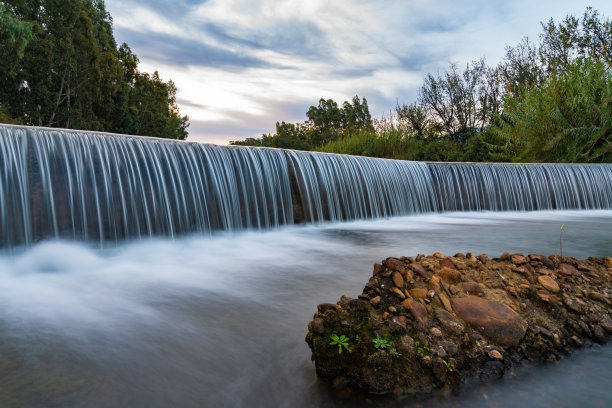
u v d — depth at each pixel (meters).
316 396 1.88
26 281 4.00
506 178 12.16
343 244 6.39
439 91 23.44
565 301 2.63
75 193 5.65
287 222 8.42
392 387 1.90
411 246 6.17
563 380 1.99
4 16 19.25
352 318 2.20
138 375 2.07
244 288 3.71
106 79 33.25
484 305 2.41
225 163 7.52
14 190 5.06
